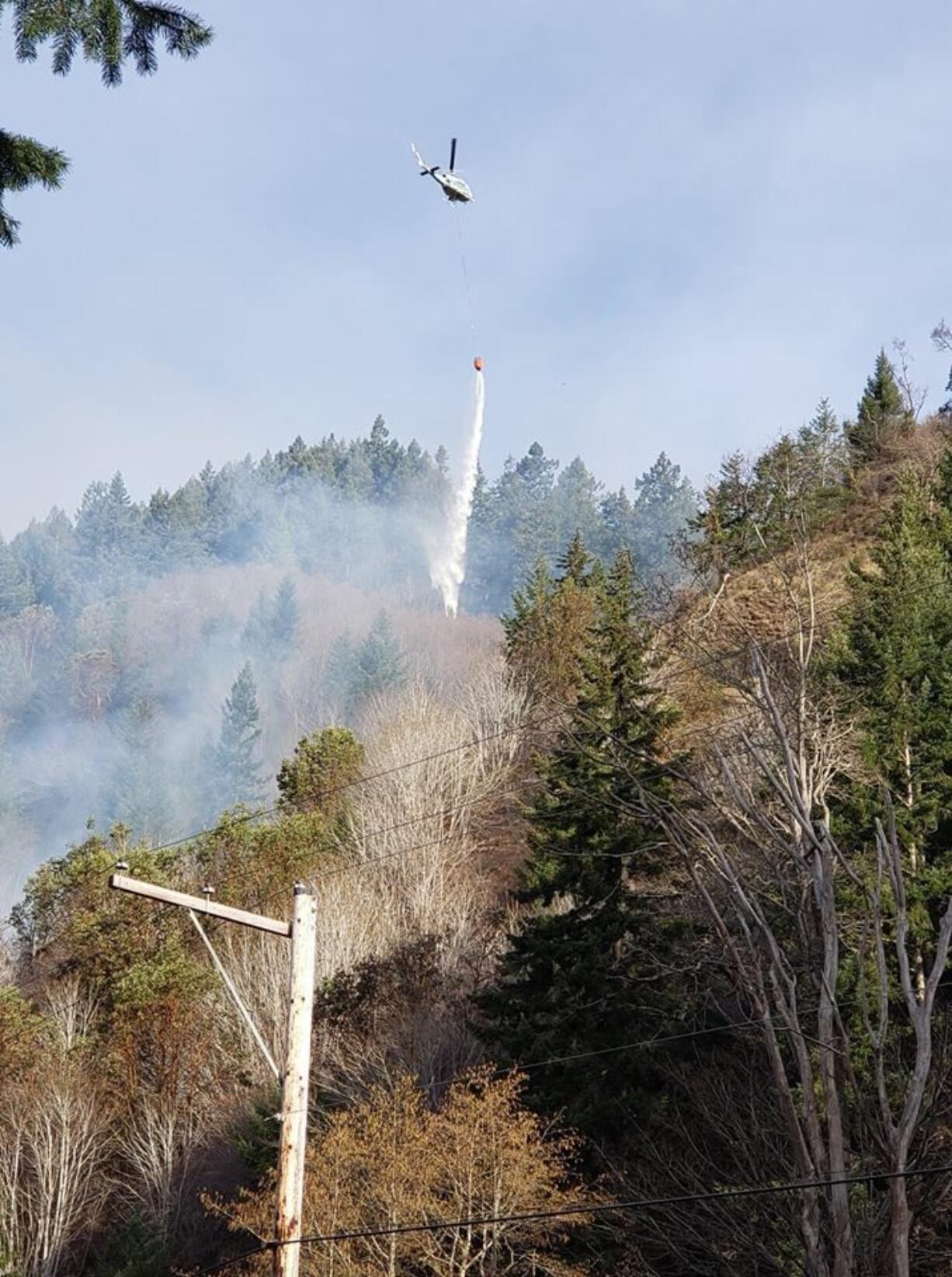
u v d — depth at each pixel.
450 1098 26.05
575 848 29.75
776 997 19.53
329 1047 33.50
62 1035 38.38
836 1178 17.39
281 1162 13.98
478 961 37.06
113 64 12.38
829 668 30.92
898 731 29.00
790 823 23.55
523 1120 24.05
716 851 21.41
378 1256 23.39
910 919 25.94
